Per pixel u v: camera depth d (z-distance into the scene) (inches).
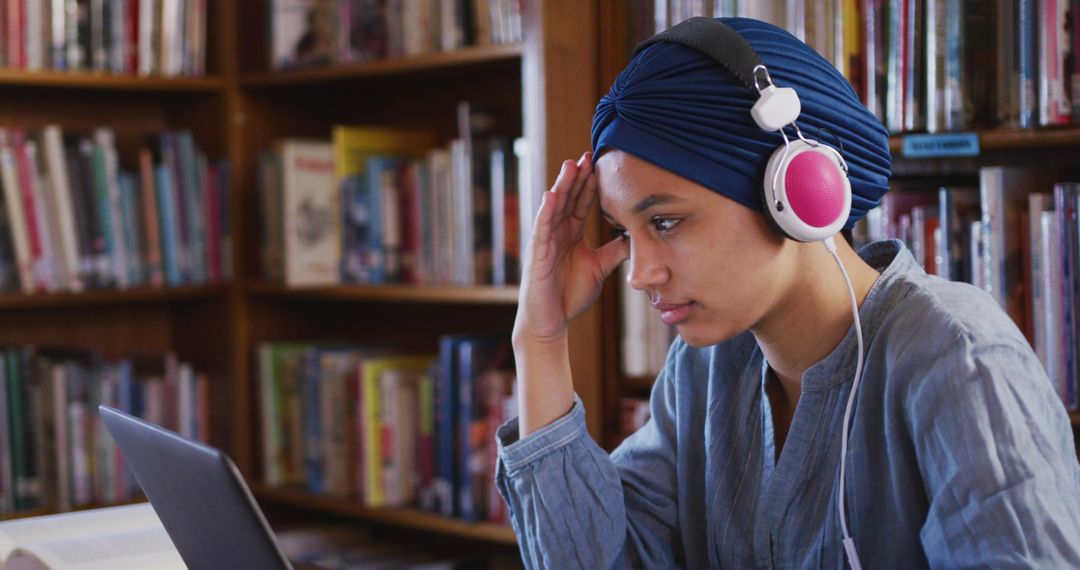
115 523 52.7
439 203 92.5
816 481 40.6
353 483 99.5
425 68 93.0
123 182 101.6
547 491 44.9
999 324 37.0
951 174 74.4
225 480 34.5
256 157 109.5
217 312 109.7
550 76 82.1
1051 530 33.0
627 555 46.6
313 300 114.2
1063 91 65.7
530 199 83.4
